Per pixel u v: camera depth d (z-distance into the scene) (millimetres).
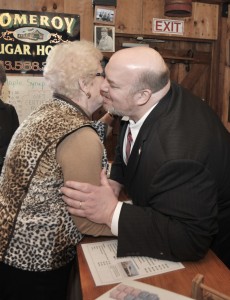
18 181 1105
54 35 3252
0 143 2281
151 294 801
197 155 1007
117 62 1097
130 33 3457
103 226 1124
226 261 1380
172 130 1073
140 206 1150
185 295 892
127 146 1336
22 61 3209
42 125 1099
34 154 1079
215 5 3615
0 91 2326
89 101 1229
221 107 3795
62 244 1143
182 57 3674
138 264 1029
